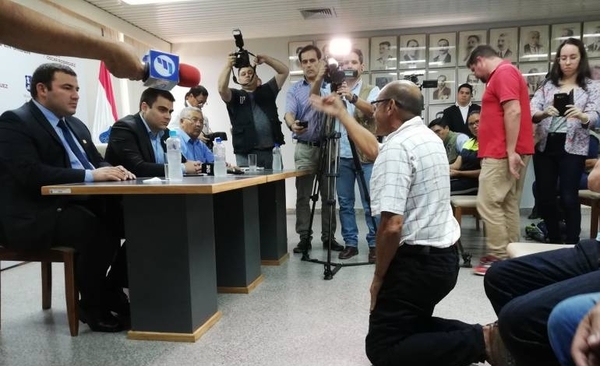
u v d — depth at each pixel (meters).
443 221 1.29
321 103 1.63
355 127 1.59
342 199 3.08
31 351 1.65
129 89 4.92
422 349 1.25
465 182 3.42
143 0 3.95
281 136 3.48
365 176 3.01
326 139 2.76
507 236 2.57
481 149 2.58
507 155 2.46
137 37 4.73
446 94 4.95
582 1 4.12
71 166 2.02
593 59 4.62
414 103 1.34
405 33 5.00
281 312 2.01
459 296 2.17
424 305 1.30
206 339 1.73
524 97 2.49
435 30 4.94
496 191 2.52
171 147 1.96
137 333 1.75
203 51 5.38
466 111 4.37
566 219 2.93
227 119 5.38
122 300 2.06
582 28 4.62
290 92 3.24
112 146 2.36
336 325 1.83
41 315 2.05
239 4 4.09
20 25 0.43
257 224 2.48
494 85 2.47
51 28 0.45
